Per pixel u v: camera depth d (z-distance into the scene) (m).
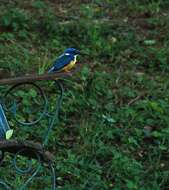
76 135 11.41
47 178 9.98
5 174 9.94
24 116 11.52
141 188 10.02
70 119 11.79
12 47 13.72
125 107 12.21
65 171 10.27
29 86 12.32
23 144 7.53
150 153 11.08
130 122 11.80
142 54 14.33
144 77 13.48
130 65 13.97
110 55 14.20
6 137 7.69
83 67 13.35
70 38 14.59
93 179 10.16
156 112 12.08
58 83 9.04
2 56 13.46
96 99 12.46
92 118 11.80
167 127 11.70
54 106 11.81
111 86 13.04
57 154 10.82
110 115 11.95
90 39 14.61
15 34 14.48
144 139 11.48
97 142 11.11
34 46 14.25
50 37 14.62
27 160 10.20
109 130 11.48
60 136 11.32
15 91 12.02
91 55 14.11
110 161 10.62
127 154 11.03
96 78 13.00
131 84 13.23
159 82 13.49
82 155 10.77
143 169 10.69
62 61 9.88
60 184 10.03
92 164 10.63
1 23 14.71
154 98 12.81
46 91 12.36
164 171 10.58
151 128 11.74
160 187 10.27
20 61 13.34
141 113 12.11
